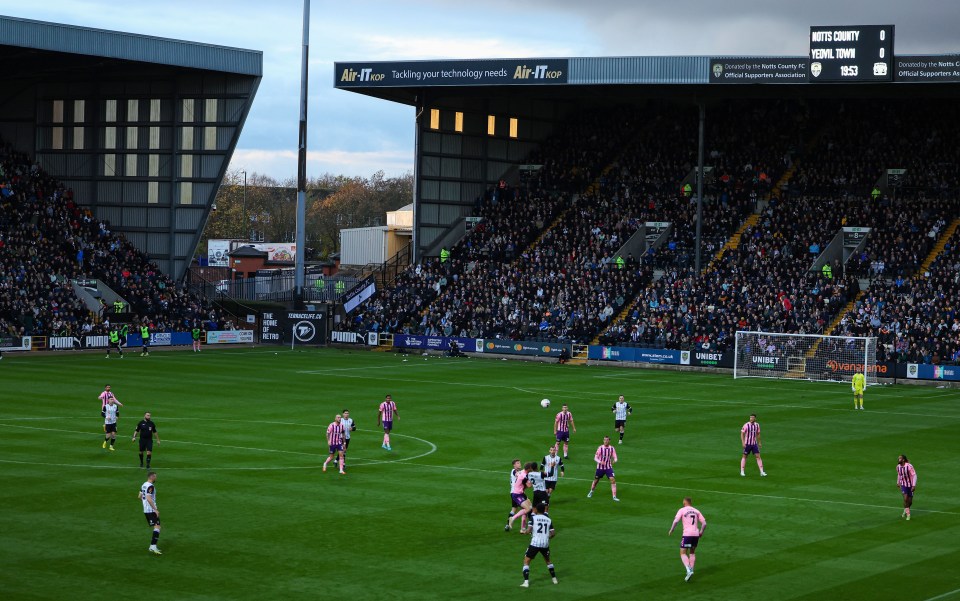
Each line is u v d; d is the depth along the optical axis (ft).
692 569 90.02
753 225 306.55
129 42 300.20
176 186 335.88
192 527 103.60
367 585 86.33
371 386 216.95
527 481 106.93
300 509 111.65
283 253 480.23
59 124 342.44
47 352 269.44
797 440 160.76
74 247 308.40
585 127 359.25
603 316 284.00
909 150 315.37
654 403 199.62
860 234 289.53
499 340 285.64
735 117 342.03
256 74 326.85
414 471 132.87
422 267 324.60
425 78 309.22
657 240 310.45
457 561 93.61
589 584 87.81
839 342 246.27
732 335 261.65
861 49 264.93
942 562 95.66
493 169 351.87
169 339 297.74
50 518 105.81
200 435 155.43
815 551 98.94
